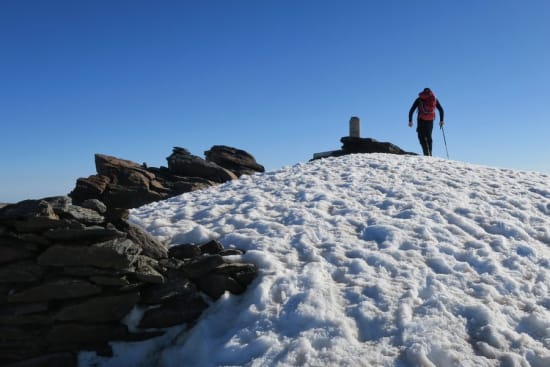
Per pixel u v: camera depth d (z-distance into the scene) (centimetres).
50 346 621
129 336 641
